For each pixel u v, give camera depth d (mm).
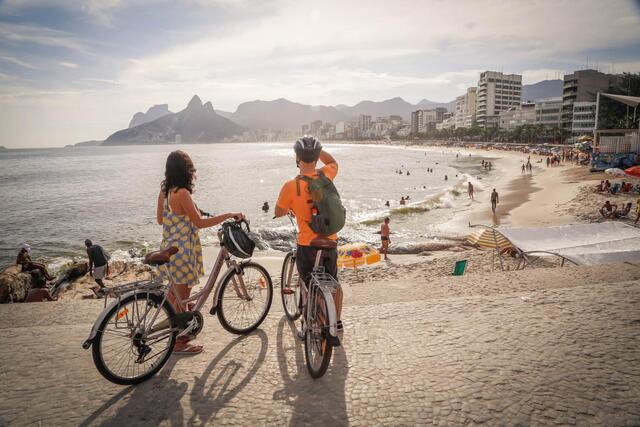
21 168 136125
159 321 3375
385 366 3277
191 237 3711
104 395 3025
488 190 43625
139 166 130250
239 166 107688
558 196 34250
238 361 3479
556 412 2605
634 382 2895
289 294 4332
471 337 3727
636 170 21766
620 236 11219
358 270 14234
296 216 3432
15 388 3141
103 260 13734
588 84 133250
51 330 4340
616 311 4156
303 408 2771
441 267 13289
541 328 3842
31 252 24703
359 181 61344
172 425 2641
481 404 2723
